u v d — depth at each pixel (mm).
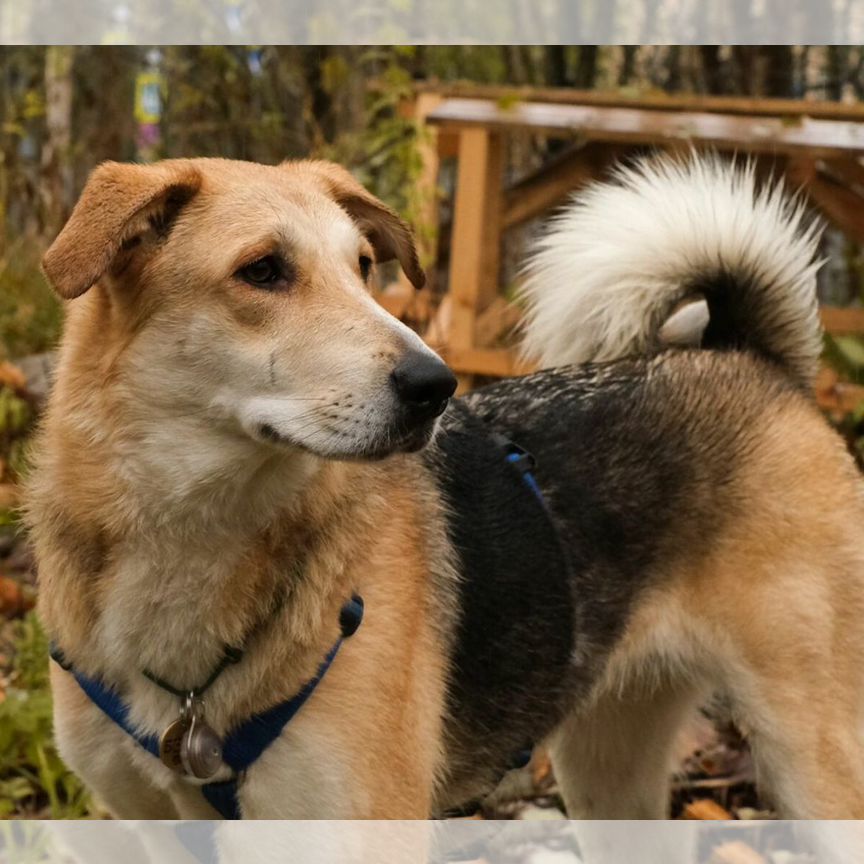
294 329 1297
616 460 1510
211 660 1299
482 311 2418
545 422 1519
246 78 3215
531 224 3232
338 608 1305
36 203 3338
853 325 2396
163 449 1291
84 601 1312
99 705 1324
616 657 1511
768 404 1576
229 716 1301
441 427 1456
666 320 1644
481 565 1415
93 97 3494
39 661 1821
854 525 1555
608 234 1646
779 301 1634
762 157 2385
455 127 2346
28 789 1655
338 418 1280
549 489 1481
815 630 1520
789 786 1520
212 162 1369
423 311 2404
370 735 1307
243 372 1292
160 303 1295
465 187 2344
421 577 1366
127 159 3559
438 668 1372
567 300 1656
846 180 2416
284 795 1300
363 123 2992
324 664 1297
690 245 1630
